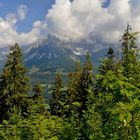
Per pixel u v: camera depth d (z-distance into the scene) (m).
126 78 12.27
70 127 21.66
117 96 12.17
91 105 20.72
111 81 12.33
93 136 15.80
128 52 13.02
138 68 12.61
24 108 52.28
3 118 51.41
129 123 11.84
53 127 20.78
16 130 25.03
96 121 18.66
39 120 19.06
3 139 25.17
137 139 11.76
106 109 12.52
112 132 12.39
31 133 19.14
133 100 11.88
